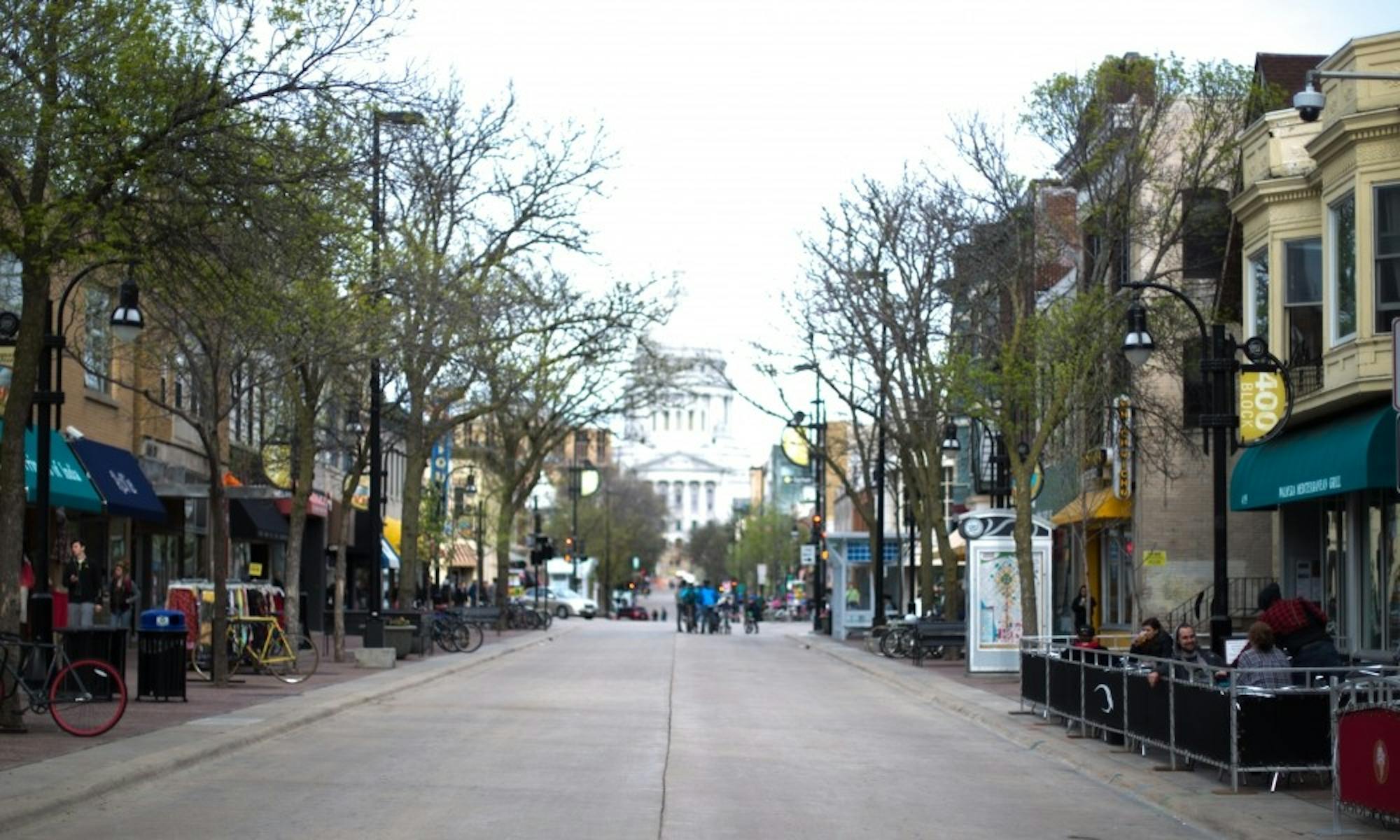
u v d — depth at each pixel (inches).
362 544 2620.6
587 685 1290.6
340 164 781.9
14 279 1232.2
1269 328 1184.8
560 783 651.5
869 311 1657.2
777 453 5802.2
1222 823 554.9
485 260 1608.0
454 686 1268.5
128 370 1521.9
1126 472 1648.6
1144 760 748.6
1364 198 1035.3
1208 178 1510.8
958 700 1130.0
